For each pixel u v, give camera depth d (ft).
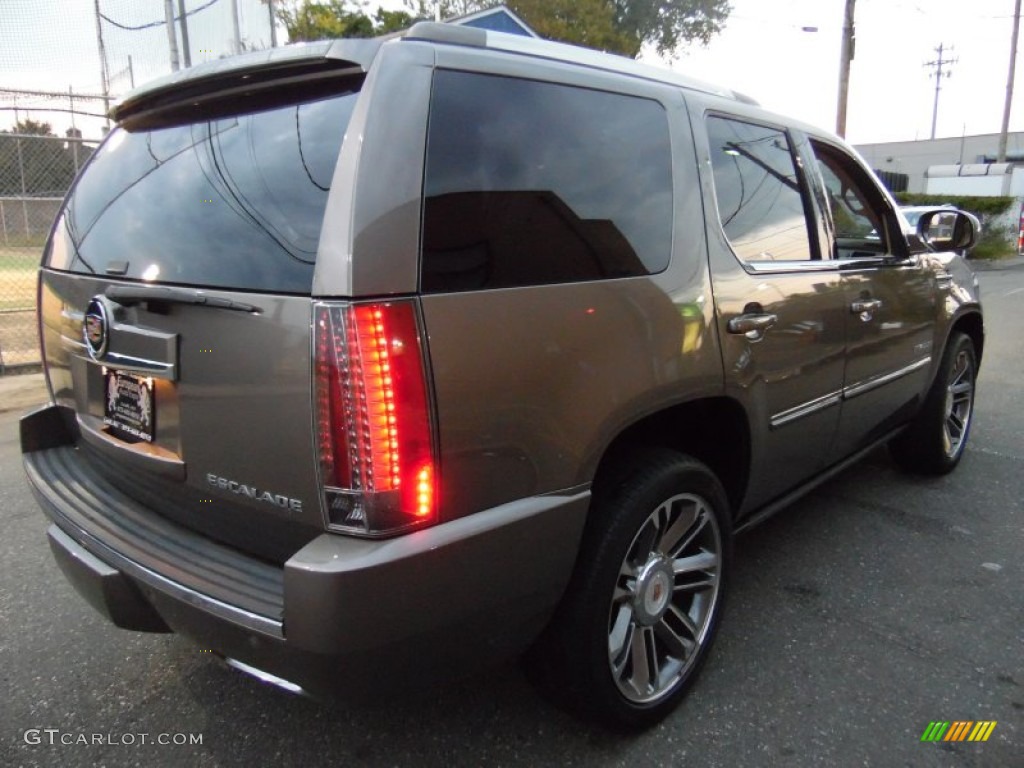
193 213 6.68
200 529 6.81
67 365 8.29
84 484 7.98
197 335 6.18
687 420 8.82
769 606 10.25
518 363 6.08
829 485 14.66
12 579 11.08
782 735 7.78
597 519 7.11
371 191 5.49
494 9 23.00
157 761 7.45
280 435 5.71
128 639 9.57
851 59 63.31
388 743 7.68
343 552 5.41
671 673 8.09
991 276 59.88
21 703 8.32
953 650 9.25
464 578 5.83
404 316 5.47
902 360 12.37
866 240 12.01
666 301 7.45
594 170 7.13
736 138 9.17
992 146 179.83
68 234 8.36
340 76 6.13
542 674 7.32
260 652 5.76
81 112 31.27
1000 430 18.25
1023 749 7.57
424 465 5.56
